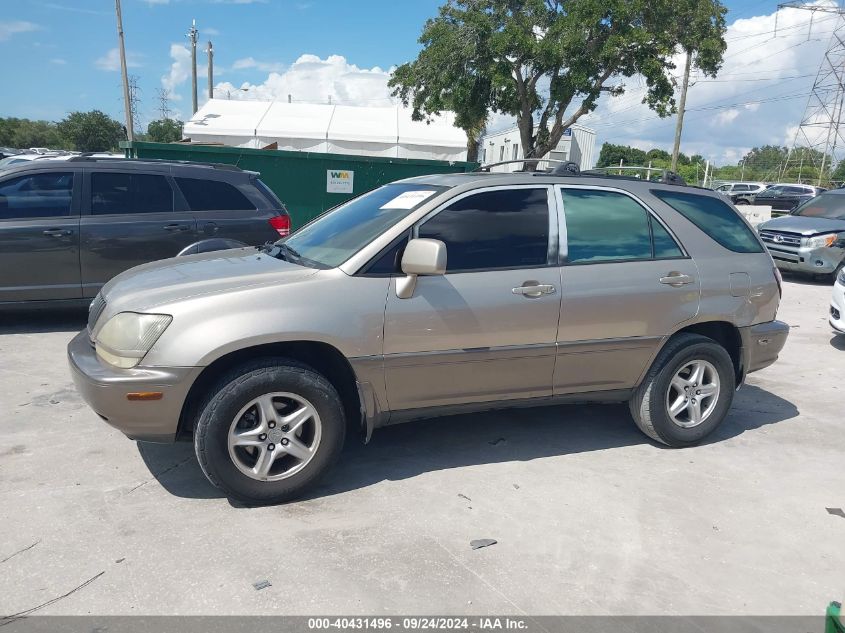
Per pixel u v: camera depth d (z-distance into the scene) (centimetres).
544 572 315
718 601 301
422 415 406
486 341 399
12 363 600
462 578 308
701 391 468
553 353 419
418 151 3152
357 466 421
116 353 347
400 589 298
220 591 292
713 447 476
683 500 392
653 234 453
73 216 696
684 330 470
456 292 390
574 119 2453
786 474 434
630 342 438
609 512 374
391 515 361
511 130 4247
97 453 423
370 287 374
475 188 411
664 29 2261
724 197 498
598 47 2275
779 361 725
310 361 388
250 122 3123
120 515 351
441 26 2383
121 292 379
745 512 381
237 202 770
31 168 690
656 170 512
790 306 1066
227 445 349
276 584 298
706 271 459
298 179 1315
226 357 358
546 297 410
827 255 1259
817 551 344
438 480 405
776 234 1328
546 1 2331
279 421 361
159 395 341
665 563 328
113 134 7281
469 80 2373
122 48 2898
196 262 429
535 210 421
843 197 1370
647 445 473
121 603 282
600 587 306
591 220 436
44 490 374
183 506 363
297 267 387
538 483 406
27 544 322
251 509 362
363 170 1328
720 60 2352
